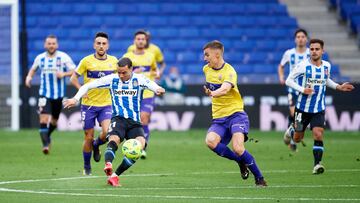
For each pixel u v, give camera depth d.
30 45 88.00
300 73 39.84
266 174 39.22
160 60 59.25
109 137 34.28
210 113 73.75
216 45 33.84
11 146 57.12
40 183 35.09
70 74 52.03
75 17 91.38
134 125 34.75
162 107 73.75
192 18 92.00
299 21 93.38
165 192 31.81
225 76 33.53
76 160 47.00
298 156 49.84
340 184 34.78
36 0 92.75
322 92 39.94
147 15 92.31
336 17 94.38
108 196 30.42
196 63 86.88
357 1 94.38
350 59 89.25
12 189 32.84
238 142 33.31
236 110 33.97
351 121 73.19
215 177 38.00
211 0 94.56
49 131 53.75
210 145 33.91
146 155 50.62
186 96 73.75
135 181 36.09
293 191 32.19
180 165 44.22
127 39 89.19
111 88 34.78
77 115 73.69
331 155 50.38
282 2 95.75
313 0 96.06
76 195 30.73
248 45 89.38
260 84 73.12
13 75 72.12
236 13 93.38
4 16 77.06
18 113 72.94
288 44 89.81
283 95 73.12
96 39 40.78
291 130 50.75
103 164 44.69
